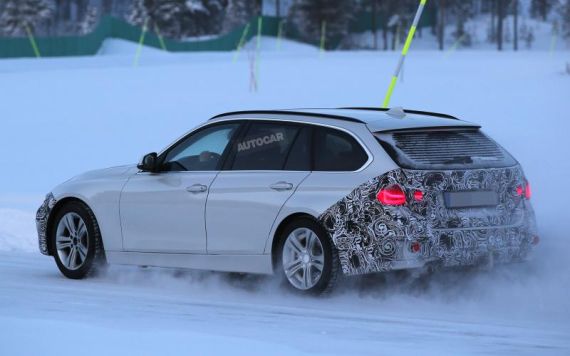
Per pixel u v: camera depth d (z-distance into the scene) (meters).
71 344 15.00
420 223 21.41
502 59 134.38
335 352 16.09
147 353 14.48
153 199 25.30
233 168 24.25
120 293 24.09
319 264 22.27
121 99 89.19
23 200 43.25
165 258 25.17
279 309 21.52
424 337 18.11
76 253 26.89
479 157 22.64
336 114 23.42
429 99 72.25
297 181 22.80
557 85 73.88
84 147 62.12
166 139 63.84
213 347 14.97
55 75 120.38
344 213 21.77
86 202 26.58
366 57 168.88
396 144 22.02
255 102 80.56
